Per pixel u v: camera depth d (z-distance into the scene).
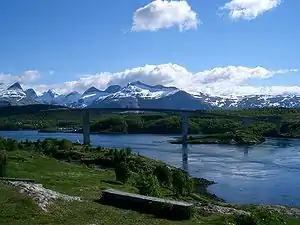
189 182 69.69
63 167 84.38
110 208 35.81
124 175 71.50
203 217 39.06
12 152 95.50
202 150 199.12
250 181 108.06
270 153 181.38
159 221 32.91
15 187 37.25
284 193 92.12
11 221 27.47
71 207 33.88
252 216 32.12
